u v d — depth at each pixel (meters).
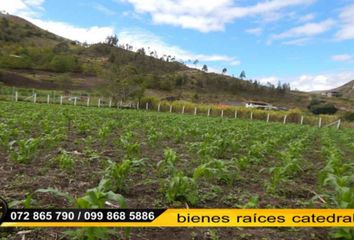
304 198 6.79
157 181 6.92
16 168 7.72
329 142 14.68
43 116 18.89
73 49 139.12
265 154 11.48
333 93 164.12
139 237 4.60
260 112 42.16
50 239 4.39
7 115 18.16
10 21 149.62
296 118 40.78
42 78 84.88
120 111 29.94
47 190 4.32
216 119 28.52
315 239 4.81
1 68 88.94
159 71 120.50
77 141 11.49
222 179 7.39
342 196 4.71
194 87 105.94
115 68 54.31
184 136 14.59
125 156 8.88
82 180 7.06
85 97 55.56
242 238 4.75
